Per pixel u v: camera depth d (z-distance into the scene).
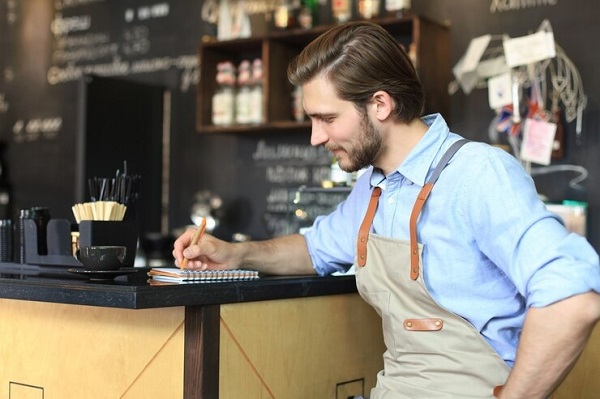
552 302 1.68
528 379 1.73
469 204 1.88
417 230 1.97
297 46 4.94
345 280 2.38
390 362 2.09
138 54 5.81
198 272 2.13
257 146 5.24
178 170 5.57
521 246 1.76
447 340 1.94
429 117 2.10
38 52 6.29
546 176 4.17
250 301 2.10
